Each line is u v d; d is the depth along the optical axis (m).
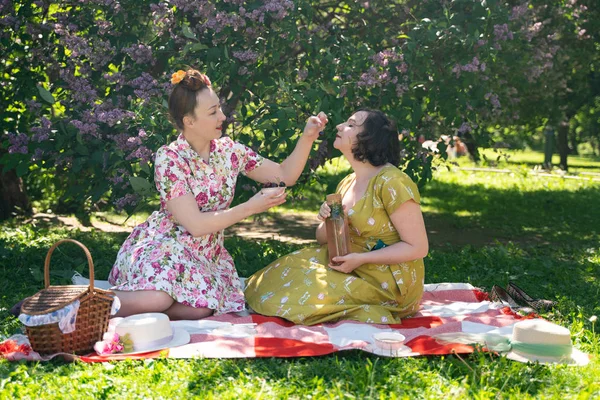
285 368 3.33
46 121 6.11
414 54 6.47
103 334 3.67
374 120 4.23
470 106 6.82
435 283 5.59
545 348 3.52
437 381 3.23
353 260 4.12
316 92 6.13
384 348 3.55
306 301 4.11
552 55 8.16
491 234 8.92
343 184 4.55
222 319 4.12
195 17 6.41
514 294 4.92
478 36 6.34
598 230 9.31
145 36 6.76
